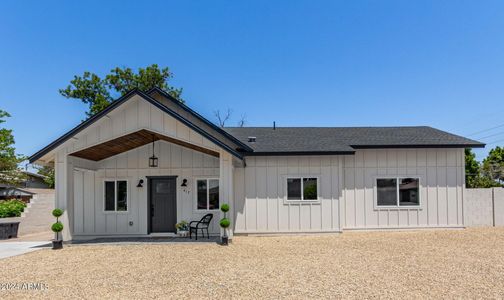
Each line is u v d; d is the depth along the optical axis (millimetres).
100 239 13305
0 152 28422
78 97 28219
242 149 13664
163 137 13281
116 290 6707
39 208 17281
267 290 6578
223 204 11898
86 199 14305
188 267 8492
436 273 7742
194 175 14297
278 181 14180
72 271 8281
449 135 15844
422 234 13516
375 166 14664
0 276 7895
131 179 14359
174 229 14250
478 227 15086
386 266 8445
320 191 14125
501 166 31266
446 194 14641
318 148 14062
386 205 14578
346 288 6672
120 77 28625
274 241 12461
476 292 6398
